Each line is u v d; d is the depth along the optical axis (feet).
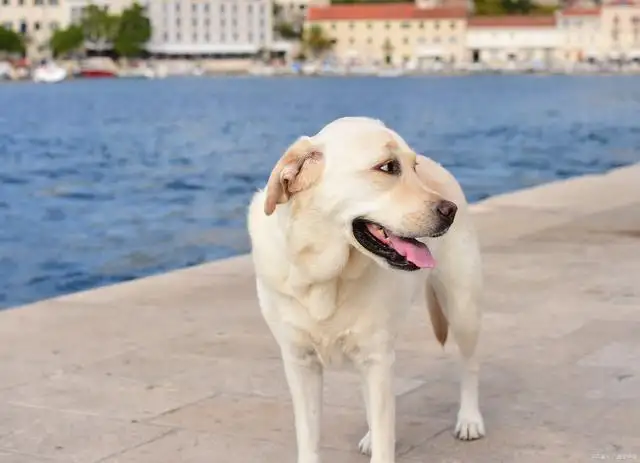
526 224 47.34
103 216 78.54
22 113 258.16
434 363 26.04
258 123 213.66
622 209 51.49
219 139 171.42
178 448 20.77
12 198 92.53
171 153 144.66
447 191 19.70
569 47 613.93
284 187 16.24
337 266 16.34
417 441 20.72
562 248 41.50
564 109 260.21
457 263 19.94
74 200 90.58
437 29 623.36
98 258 59.47
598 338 27.96
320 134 16.48
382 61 634.02
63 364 26.78
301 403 17.70
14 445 21.13
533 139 165.48
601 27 609.42
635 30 606.96
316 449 17.80
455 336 20.59
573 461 19.48
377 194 15.96
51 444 21.16
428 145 154.92
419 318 30.42
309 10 651.25
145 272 55.16
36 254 61.05
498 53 620.90
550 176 108.78
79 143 163.94
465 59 623.36
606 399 22.95
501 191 93.81
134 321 31.17
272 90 417.49
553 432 20.99
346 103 299.79
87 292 35.32
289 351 17.48
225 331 29.76
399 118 228.02
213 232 68.28
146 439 21.31
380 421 17.34
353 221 16.08
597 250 40.98
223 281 36.70
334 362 17.42
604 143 155.84
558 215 49.93
